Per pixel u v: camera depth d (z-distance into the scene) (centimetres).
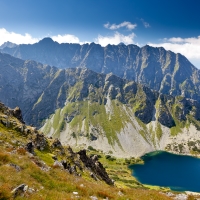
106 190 2994
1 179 2094
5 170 2353
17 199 1803
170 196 3453
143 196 2992
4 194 1794
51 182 2486
